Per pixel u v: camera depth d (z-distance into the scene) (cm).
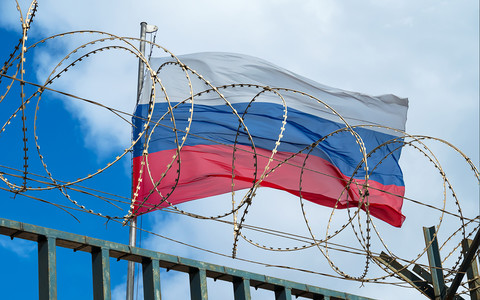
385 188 2956
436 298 2127
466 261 2059
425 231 2194
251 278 1848
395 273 2048
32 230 1580
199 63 2942
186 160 2728
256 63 2977
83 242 1634
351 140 2966
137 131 2761
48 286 1560
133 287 2394
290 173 2828
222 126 2844
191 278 1788
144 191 2639
